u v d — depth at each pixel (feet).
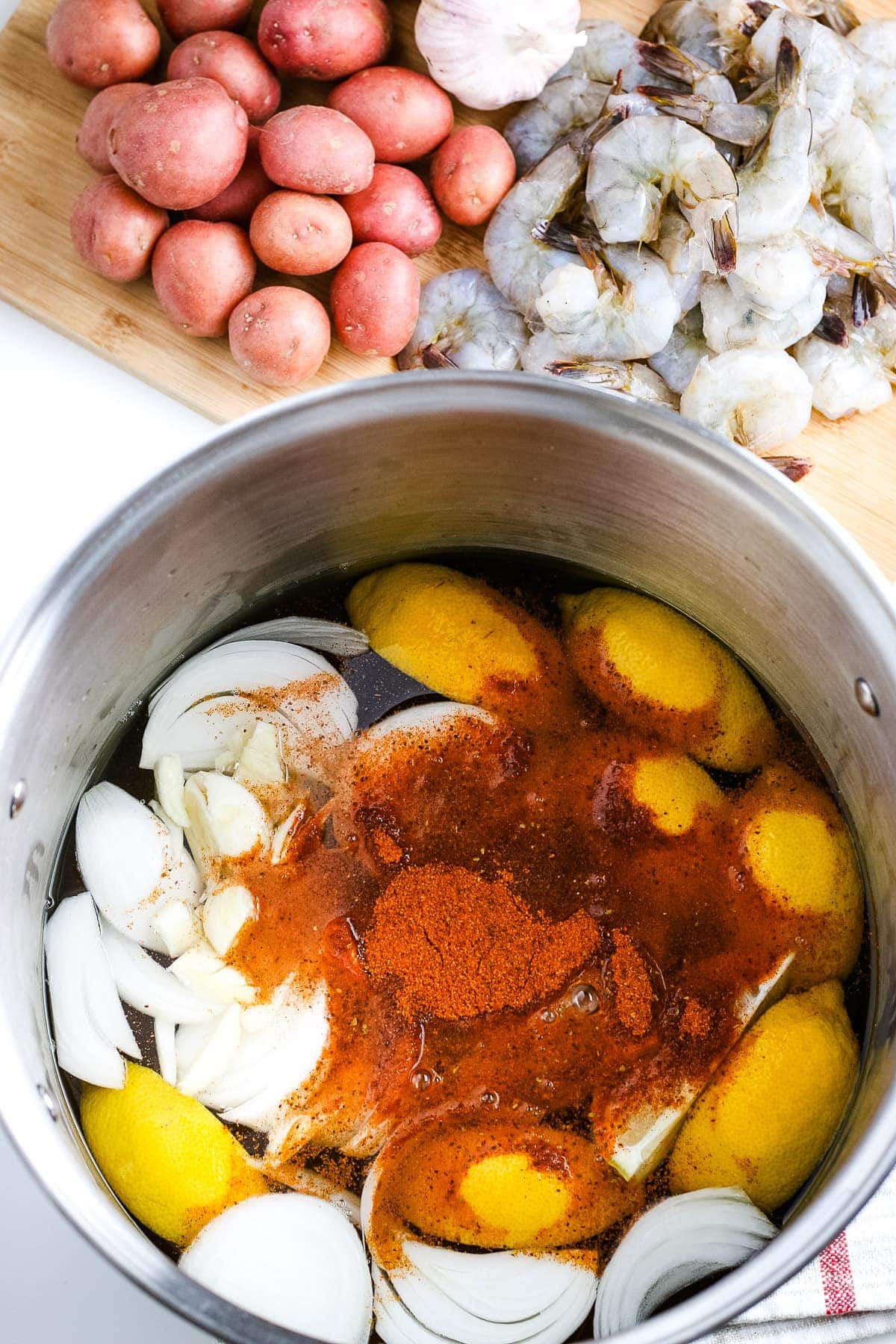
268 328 2.67
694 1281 2.32
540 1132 2.35
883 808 2.37
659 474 2.34
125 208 2.66
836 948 2.42
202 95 2.60
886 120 2.78
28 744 2.30
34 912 2.39
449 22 2.67
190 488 2.29
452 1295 2.31
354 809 2.45
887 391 2.77
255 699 2.49
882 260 2.73
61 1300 2.70
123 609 2.36
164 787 2.46
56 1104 2.31
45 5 2.79
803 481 2.80
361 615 2.54
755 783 2.48
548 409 2.31
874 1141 2.17
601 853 2.44
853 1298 2.53
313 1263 2.31
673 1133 2.35
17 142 2.78
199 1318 2.11
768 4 2.76
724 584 2.45
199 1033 2.38
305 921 2.41
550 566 2.57
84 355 2.83
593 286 2.67
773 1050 2.35
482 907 2.42
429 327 2.80
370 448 2.36
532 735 2.47
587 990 2.40
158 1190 2.32
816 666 2.42
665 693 2.48
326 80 2.77
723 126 2.70
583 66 2.78
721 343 2.75
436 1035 2.38
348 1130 2.36
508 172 2.73
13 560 2.83
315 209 2.66
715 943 2.41
